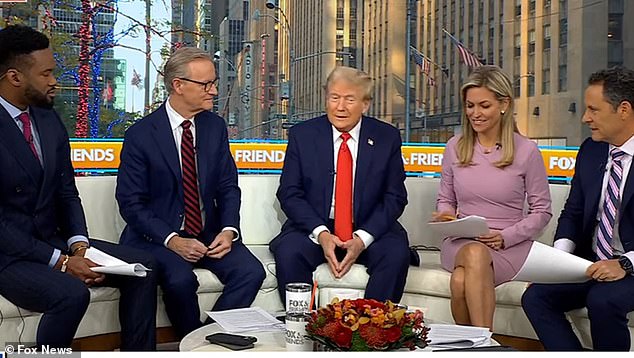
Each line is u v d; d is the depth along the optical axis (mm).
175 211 3270
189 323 3051
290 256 3223
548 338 2861
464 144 3318
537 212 3201
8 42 2801
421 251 3816
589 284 2885
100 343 3023
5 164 2791
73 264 2770
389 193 3410
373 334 1985
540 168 3242
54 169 2924
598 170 3002
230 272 3172
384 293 3180
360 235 3266
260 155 4375
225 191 3393
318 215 3375
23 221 2840
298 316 2172
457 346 2189
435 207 3900
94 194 3592
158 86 4402
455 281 2922
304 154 3426
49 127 2953
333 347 2027
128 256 2953
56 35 4230
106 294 2936
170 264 3049
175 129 3332
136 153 3252
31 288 2650
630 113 2881
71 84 4254
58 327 2645
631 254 2756
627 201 2879
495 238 3115
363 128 3449
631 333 2801
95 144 4215
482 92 3195
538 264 2729
